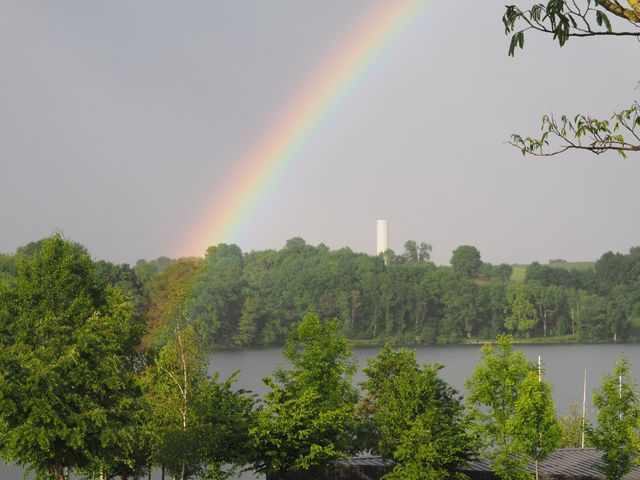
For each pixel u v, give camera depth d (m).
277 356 165.50
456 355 169.62
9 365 34.09
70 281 46.50
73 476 49.75
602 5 10.53
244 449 41.69
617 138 11.45
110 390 36.38
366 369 48.09
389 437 44.69
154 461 41.41
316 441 42.56
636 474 46.50
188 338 44.09
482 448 44.94
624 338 199.12
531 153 11.89
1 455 34.12
